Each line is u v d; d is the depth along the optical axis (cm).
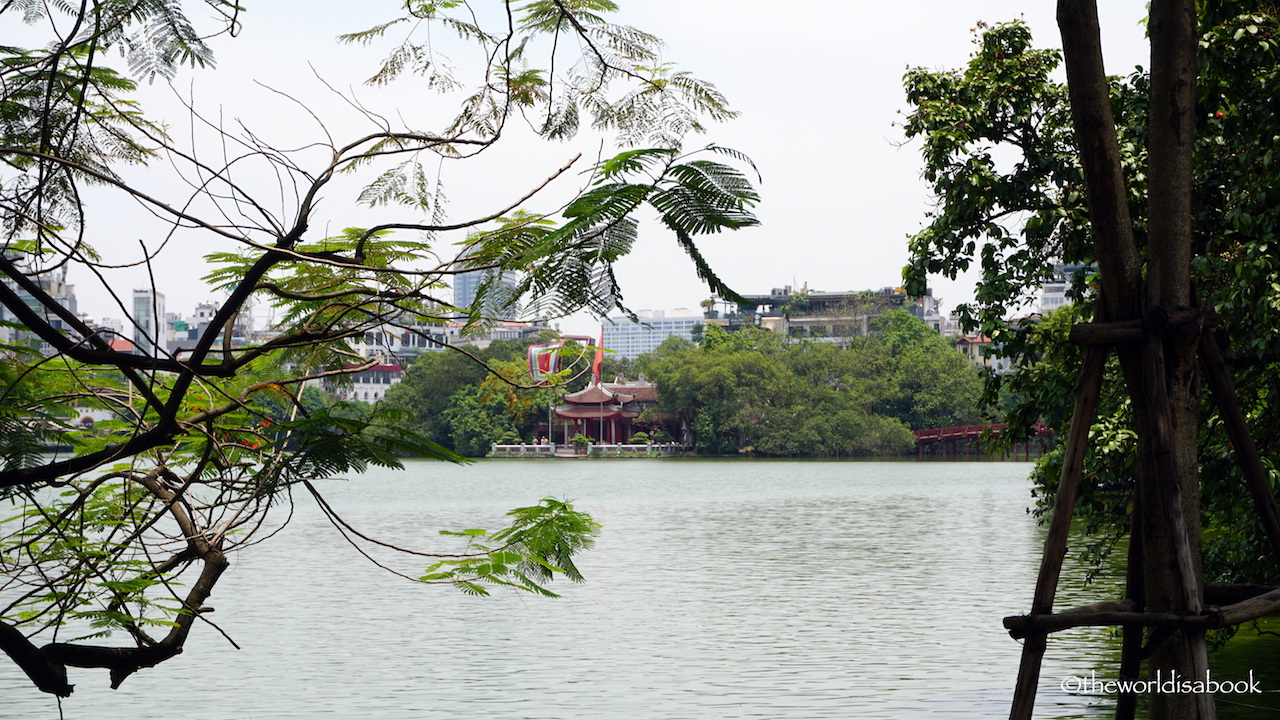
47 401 534
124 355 480
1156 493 585
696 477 8931
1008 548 3578
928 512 5241
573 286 361
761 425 11688
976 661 1800
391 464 466
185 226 464
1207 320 577
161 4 436
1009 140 1365
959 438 11175
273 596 2597
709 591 2673
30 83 482
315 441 466
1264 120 1014
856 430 11275
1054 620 555
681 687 1662
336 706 1555
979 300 1312
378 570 3047
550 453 12125
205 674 1747
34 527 568
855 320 13550
